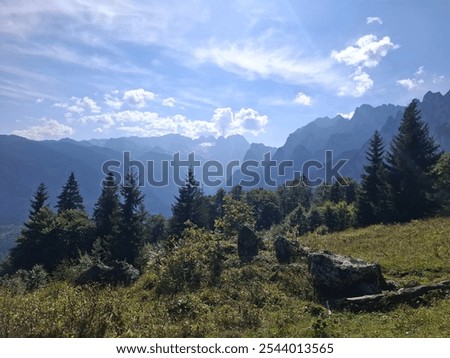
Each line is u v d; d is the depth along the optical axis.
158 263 18.62
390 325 9.11
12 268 59.34
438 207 39.12
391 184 41.91
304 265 14.76
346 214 53.75
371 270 12.27
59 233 60.53
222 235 24.33
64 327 8.86
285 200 103.06
